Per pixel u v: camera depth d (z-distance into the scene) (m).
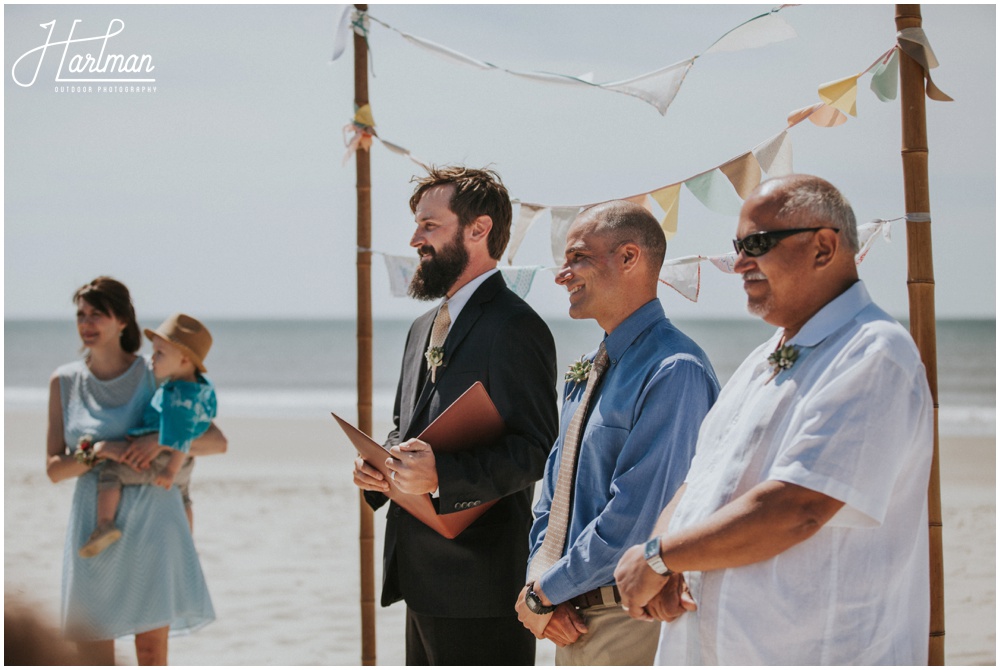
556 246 3.64
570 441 3.09
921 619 2.36
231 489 11.45
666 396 2.87
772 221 2.39
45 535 9.00
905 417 2.22
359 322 3.87
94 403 4.29
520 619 2.99
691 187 3.31
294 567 7.96
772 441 2.37
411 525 3.48
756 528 2.24
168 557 4.27
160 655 4.29
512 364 3.39
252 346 40.47
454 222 3.53
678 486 2.84
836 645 2.25
